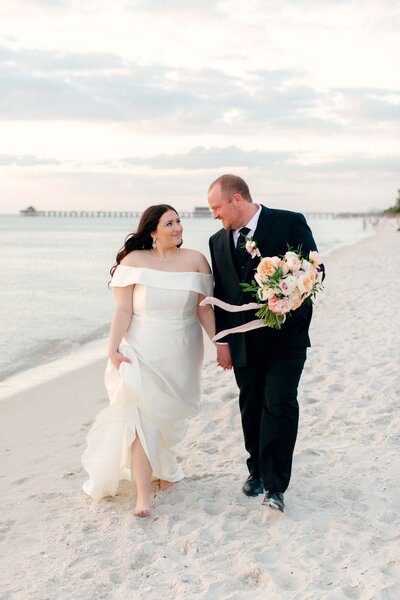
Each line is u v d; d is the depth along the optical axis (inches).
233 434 219.0
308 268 148.6
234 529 151.9
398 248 1588.3
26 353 395.5
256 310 158.7
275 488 156.2
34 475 192.9
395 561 133.7
